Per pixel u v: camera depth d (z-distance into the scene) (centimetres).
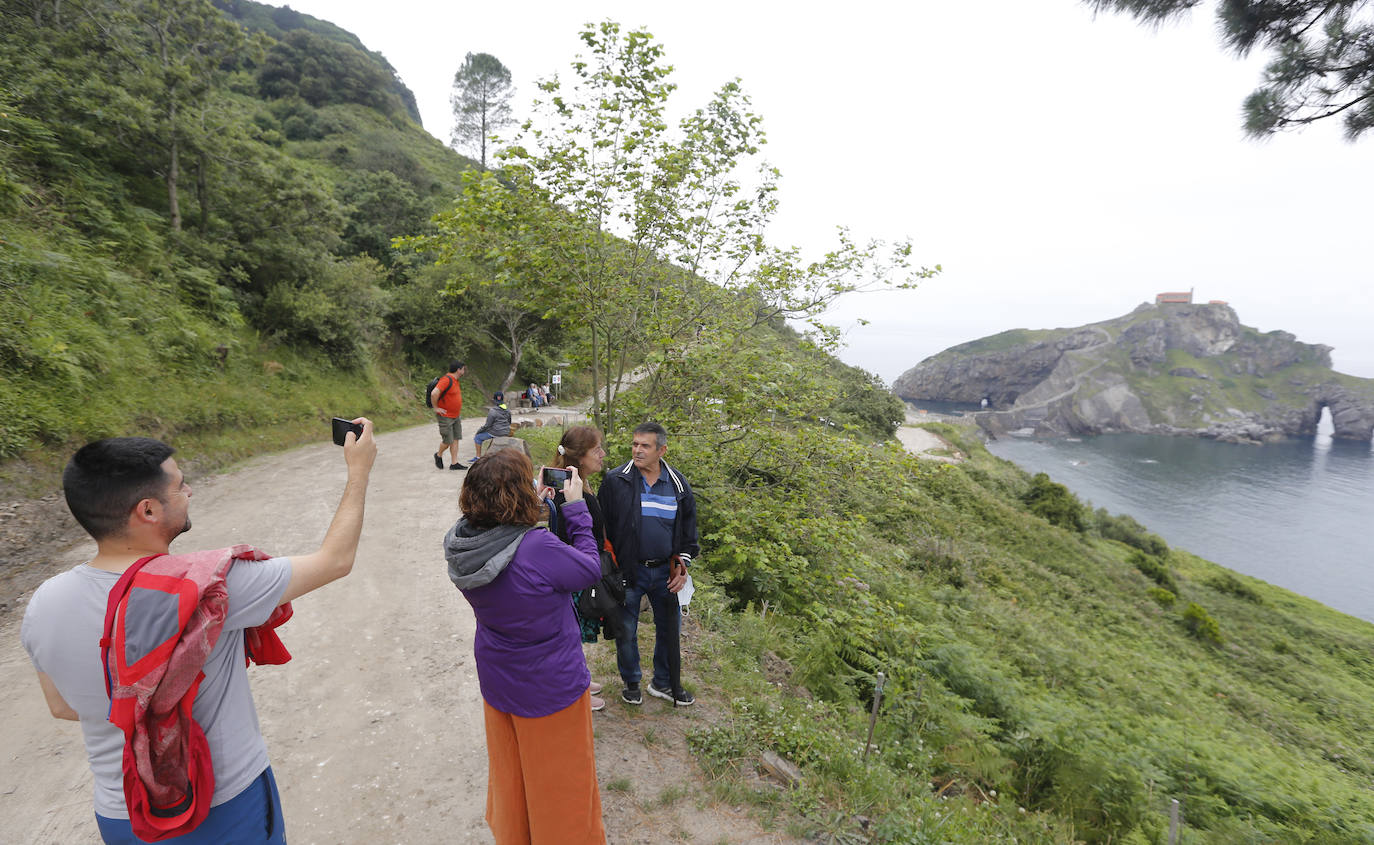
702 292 802
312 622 470
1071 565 2158
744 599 711
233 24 1532
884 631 728
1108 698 980
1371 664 2234
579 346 847
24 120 1135
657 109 702
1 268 841
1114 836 485
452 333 2781
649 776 313
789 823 294
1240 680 1561
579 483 250
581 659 222
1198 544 7244
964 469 3562
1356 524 8612
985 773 502
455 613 497
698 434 757
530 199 702
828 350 786
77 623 119
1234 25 515
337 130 4747
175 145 1436
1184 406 16275
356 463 165
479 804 292
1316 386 16512
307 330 1738
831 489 766
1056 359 18988
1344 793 729
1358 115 504
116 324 995
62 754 314
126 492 125
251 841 139
